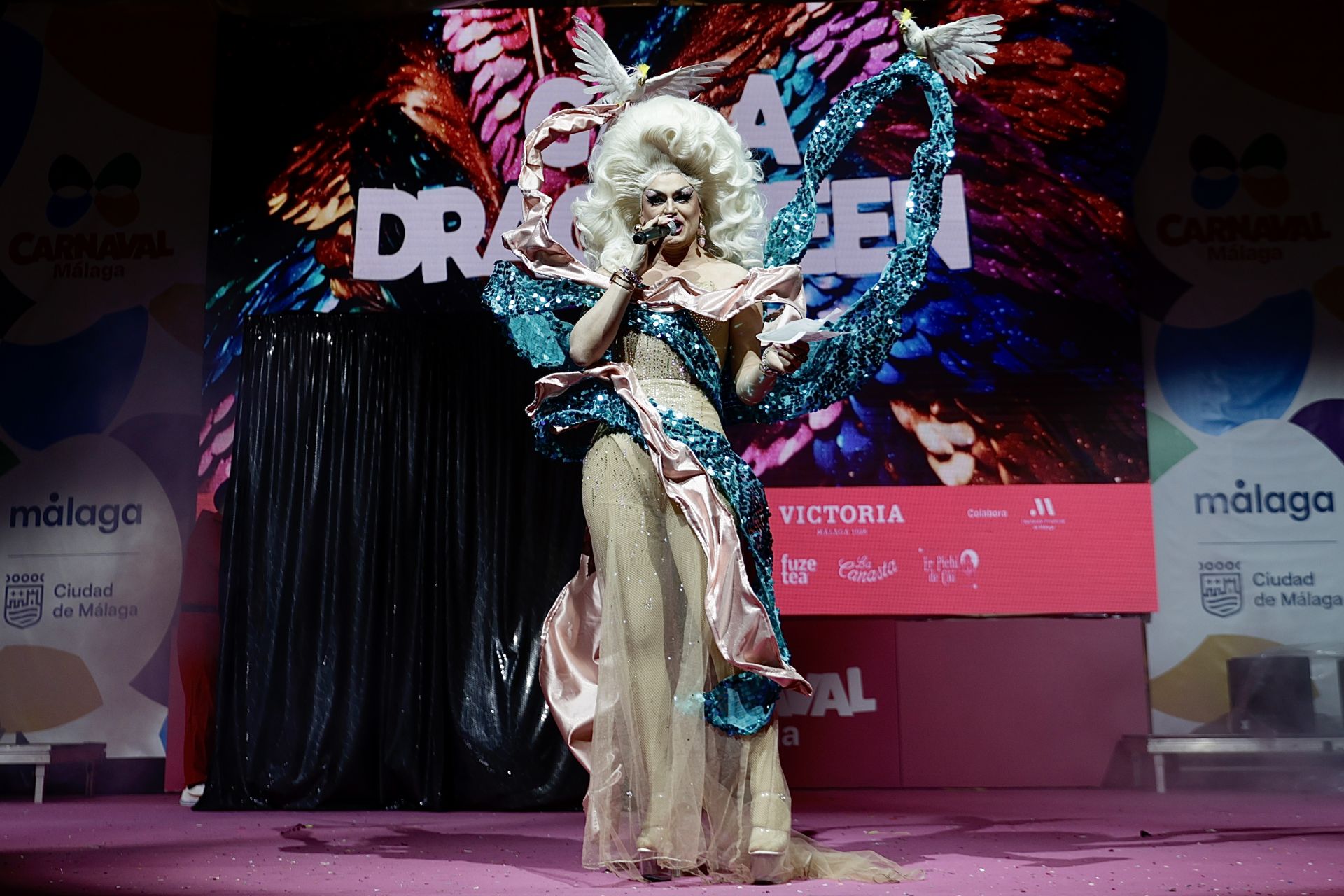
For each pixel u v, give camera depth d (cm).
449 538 509
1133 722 559
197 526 559
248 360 529
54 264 614
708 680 245
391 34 607
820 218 586
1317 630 576
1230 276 601
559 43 603
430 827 388
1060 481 571
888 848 288
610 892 214
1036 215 586
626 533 251
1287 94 610
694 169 275
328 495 516
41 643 588
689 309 254
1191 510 586
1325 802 457
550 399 265
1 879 235
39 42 630
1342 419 589
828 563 567
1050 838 313
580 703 263
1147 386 595
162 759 580
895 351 580
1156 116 611
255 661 497
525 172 274
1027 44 598
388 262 591
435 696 491
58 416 603
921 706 562
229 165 600
